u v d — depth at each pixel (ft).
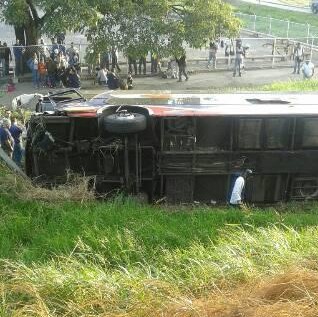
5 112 59.62
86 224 35.91
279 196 46.24
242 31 132.77
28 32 90.12
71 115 42.57
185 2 88.43
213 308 23.41
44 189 41.52
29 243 34.32
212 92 50.31
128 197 42.27
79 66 90.27
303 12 157.38
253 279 27.25
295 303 22.93
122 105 42.80
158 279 27.32
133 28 84.53
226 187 45.11
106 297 25.58
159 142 43.32
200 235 35.37
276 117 43.62
